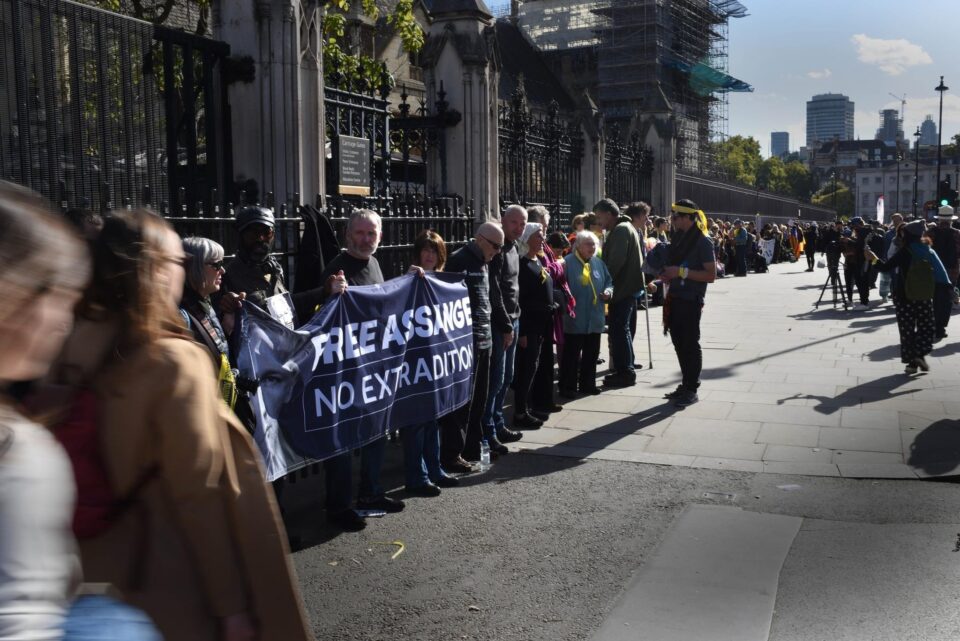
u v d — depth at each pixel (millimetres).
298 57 7566
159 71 6543
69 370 2041
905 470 6113
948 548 4723
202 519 2023
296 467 4785
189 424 2018
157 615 2008
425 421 5762
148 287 2084
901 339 9758
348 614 4047
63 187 4773
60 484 1308
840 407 8109
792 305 17938
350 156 8695
